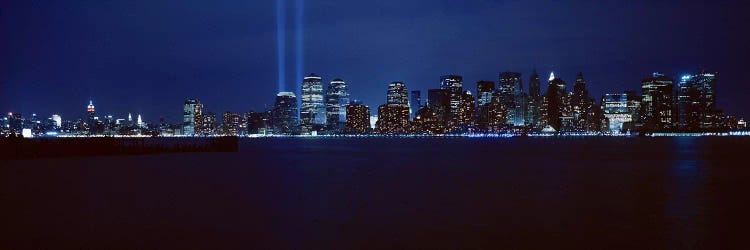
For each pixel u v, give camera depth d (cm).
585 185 4309
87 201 3231
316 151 12769
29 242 2120
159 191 3762
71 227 2412
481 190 3925
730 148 15338
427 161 8181
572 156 10069
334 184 4391
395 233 2320
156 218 2658
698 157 9544
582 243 2130
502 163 7556
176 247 2056
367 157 9475
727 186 4231
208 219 2647
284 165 6931
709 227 2441
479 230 2378
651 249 2033
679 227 2447
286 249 2034
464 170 6094
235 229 2395
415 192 3831
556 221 2614
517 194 3709
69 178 4628
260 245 2092
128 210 2909
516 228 2431
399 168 6425
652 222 2583
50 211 2847
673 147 16462
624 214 2816
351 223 2550
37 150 8050
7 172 5222
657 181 4709
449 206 3119
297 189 3984
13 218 2647
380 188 4069
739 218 2684
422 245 2108
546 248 2058
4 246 2059
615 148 15400
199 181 4506
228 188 4006
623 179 4884
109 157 8175
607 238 2214
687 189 4016
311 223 2556
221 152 10662
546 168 6519
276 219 2647
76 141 8638
